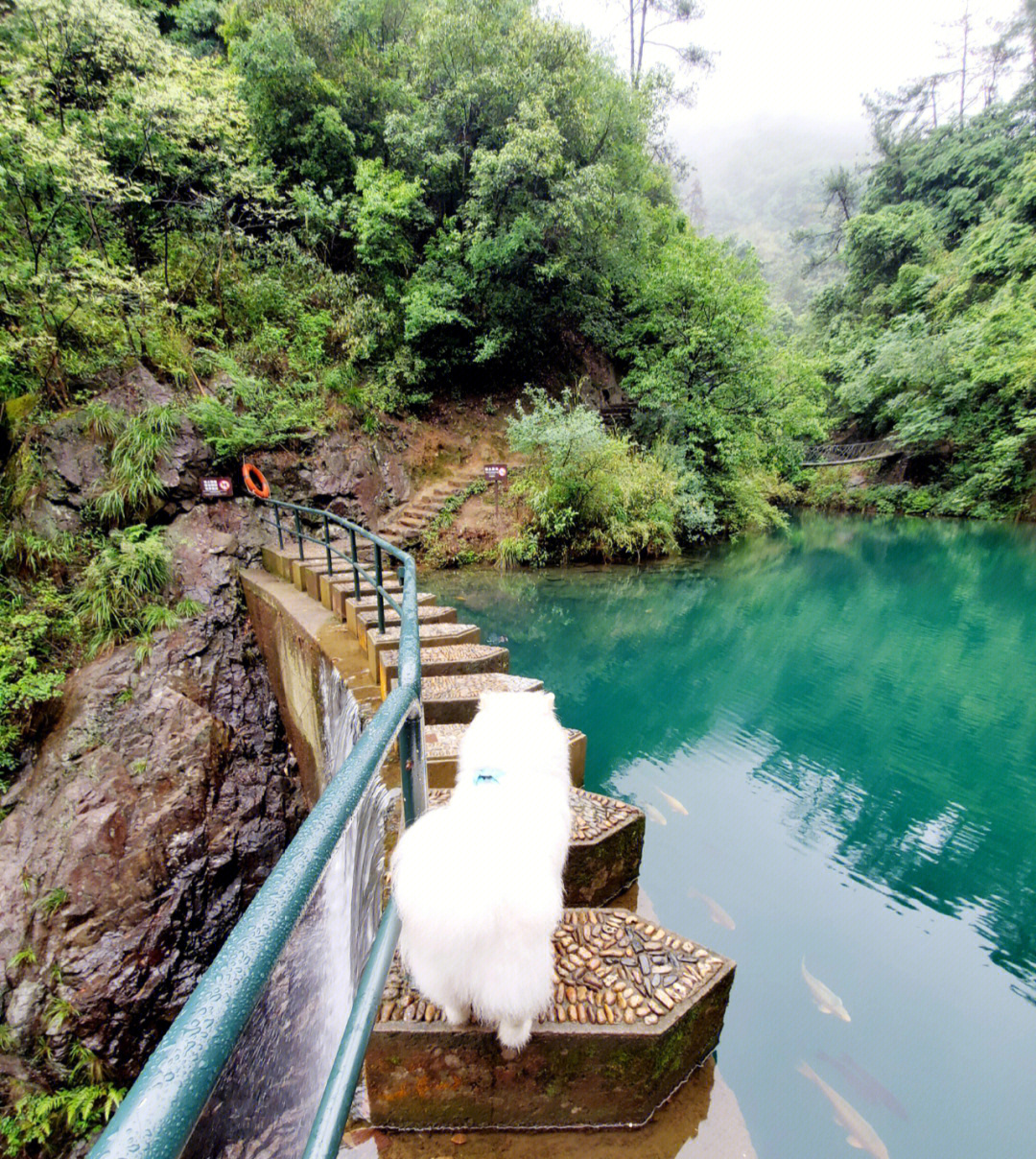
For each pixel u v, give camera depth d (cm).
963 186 2403
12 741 551
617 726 537
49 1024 449
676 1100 169
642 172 1384
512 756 161
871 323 2330
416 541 1002
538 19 1058
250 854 579
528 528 1050
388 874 212
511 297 1156
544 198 1095
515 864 129
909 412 1891
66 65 764
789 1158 194
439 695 337
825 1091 218
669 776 454
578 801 267
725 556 1256
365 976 99
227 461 817
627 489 1090
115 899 504
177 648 651
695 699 598
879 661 711
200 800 572
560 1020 156
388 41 1189
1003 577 1134
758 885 338
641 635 778
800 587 1034
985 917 315
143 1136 36
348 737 356
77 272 720
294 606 561
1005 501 1773
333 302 1035
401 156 1106
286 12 1058
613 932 188
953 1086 224
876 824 398
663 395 1263
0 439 723
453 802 141
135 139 822
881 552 1355
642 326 1358
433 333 1158
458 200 1210
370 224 1029
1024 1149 204
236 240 950
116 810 537
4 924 472
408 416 1130
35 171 675
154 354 809
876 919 313
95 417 722
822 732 534
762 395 1377
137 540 712
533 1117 158
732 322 1280
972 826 398
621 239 1257
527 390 1124
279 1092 161
